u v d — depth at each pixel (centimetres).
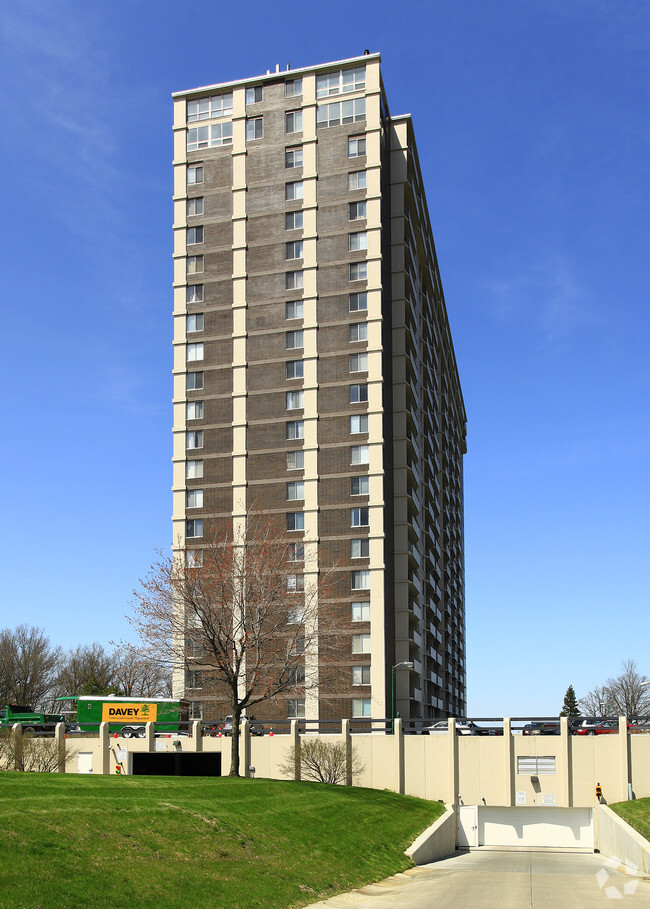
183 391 7875
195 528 7600
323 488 7350
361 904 2545
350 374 7500
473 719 5150
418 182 9000
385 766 5212
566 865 4031
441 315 11162
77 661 12300
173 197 8238
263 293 7844
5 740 5234
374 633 6969
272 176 8031
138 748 5556
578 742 4988
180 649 5059
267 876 2502
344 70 8006
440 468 10712
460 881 3222
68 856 2067
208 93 8325
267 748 5388
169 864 2273
